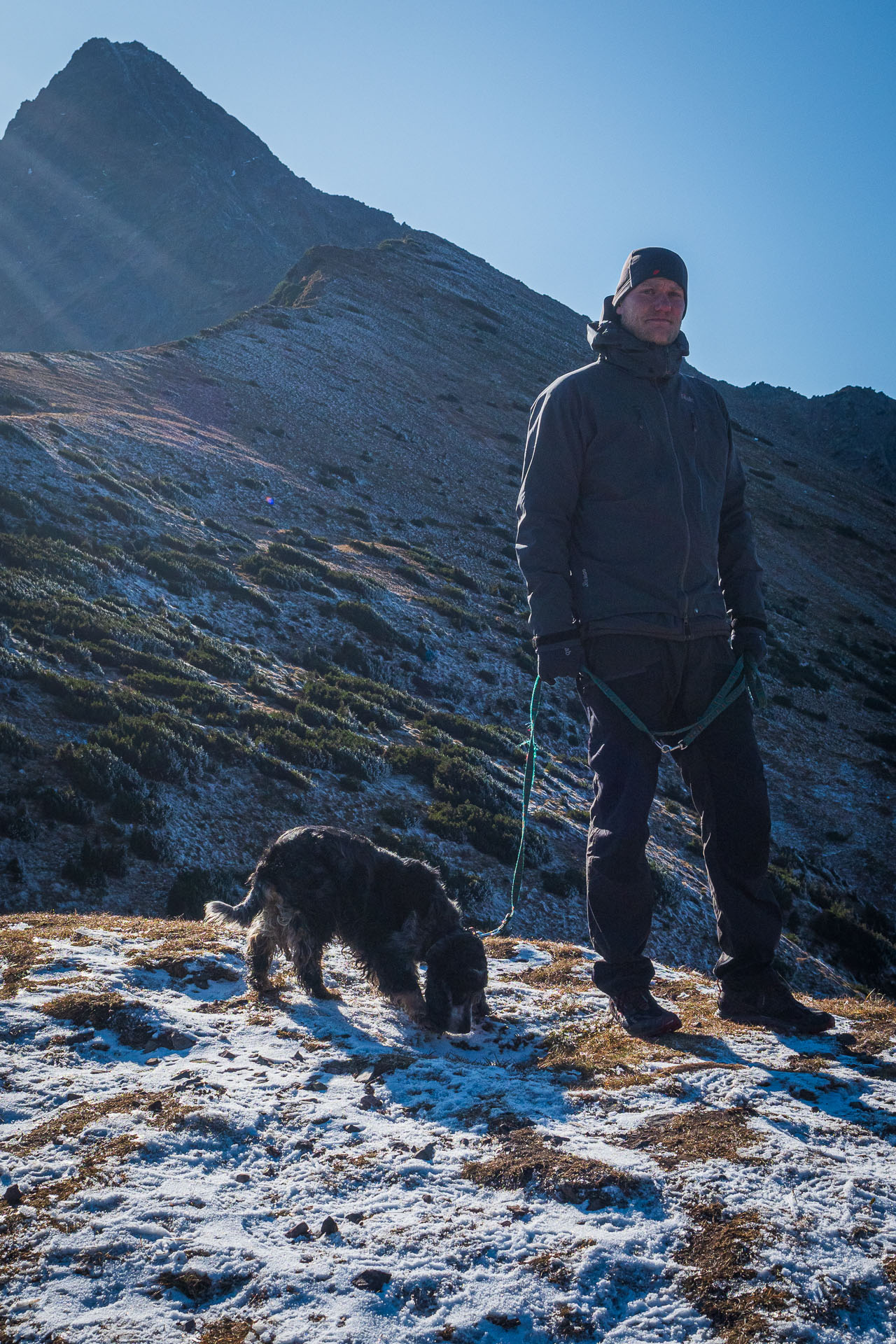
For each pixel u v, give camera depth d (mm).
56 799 14750
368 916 5234
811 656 48469
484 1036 5047
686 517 4535
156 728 17859
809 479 88188
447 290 100750
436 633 33375
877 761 37375
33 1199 2928
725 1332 2350
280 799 17953
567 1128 3443
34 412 41000
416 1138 3373
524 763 25781
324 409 59062
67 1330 2377
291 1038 4613
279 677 25406
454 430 64188
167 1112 3523
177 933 6590
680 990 5605
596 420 4562
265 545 35719
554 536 4566
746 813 4578
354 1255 2676
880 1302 2428
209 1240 2744
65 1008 4625
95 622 22516
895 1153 3109
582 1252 2631
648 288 4566
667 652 4461
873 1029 4598
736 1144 3133
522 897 17812
